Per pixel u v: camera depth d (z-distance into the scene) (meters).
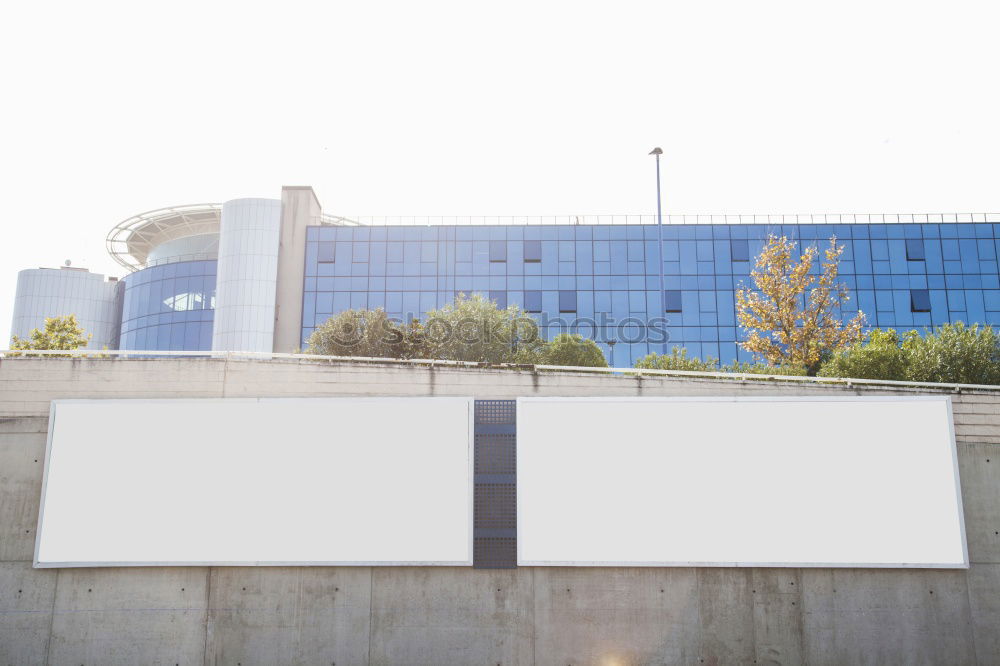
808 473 13.80
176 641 13.39
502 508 13.76
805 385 15.39
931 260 43.53
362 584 13.55
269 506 13.80
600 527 13.65
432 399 14.16
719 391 15.28
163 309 46.91
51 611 13.47
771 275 26.12
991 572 13.51
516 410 14.11
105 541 13.62
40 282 55.59
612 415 14.04
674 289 43.34
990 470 13.90
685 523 13.67
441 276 43.50
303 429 14.06
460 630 13.38
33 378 14.36
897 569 13.54
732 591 13.50
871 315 42.88
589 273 43.62
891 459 13.78
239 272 42.38
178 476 13.88
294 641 13.38
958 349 18.78
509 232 44.12
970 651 13.23
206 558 13.59
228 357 14.98
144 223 49.81
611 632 13.36
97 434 13.98
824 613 13.40
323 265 43.47
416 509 13.75
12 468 13.98
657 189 36.59
